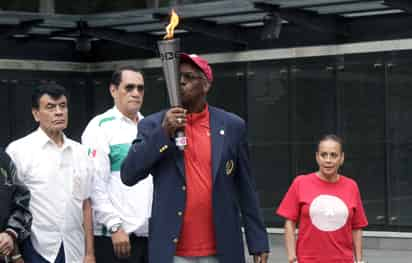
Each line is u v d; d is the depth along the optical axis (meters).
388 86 14.88
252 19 15.73
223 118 5.79
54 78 18.09
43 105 7.13
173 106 5.42
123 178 5.71
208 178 5.68
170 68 5.37
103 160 7.46
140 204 7.50
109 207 7.44
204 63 5.68
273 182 16.00
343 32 15.16
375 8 14.49
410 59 14.68
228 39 16.16
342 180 7.59
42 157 7.13
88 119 18.33
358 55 15.15
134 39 17.27
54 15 16.20
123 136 7.56
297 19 14.69
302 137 15.72
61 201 7.14
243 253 5.86
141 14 15.77
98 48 18.30
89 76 18.38
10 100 17.66
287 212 7.66
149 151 5.52
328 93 15.45
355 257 7.62
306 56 15.66
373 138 15.01
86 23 16.89
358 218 7.59
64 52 18.19
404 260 13.59
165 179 5.66
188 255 5.68
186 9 15.23
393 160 14.82
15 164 7.07
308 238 7.52
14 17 15.85
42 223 7.09
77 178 7.23
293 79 15.81
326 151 7.50
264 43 16.11
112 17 16.14
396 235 14.76
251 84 16.28
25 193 6.91
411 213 14.64
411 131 14.66
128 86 7.62
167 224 5.66
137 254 7.57
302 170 15.70
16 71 17.72
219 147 5.71
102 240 7.72
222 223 5.69
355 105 15.20
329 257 7.48
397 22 14.77
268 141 16.08
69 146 7.24
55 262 7.11
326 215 7.46
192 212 5.67
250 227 5.96
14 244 6.85
